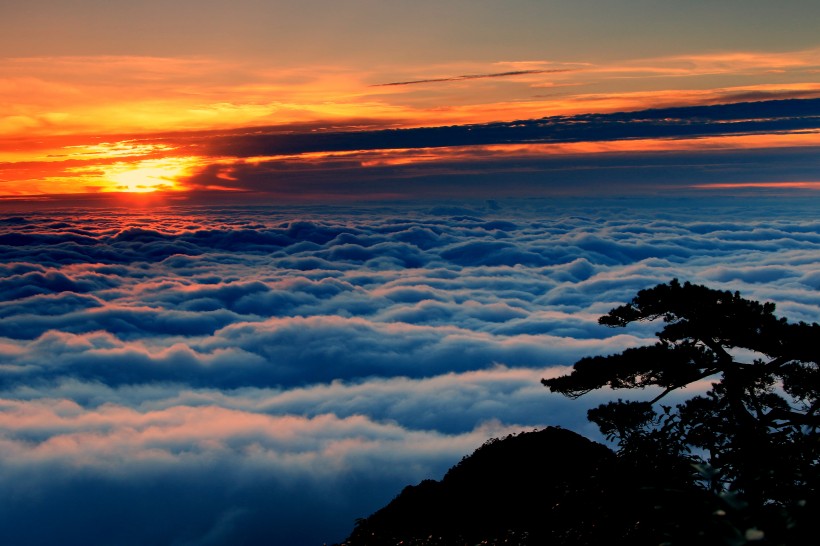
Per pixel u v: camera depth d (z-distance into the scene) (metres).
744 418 11.08
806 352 11.28
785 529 5.45
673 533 5.94
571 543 10.59
